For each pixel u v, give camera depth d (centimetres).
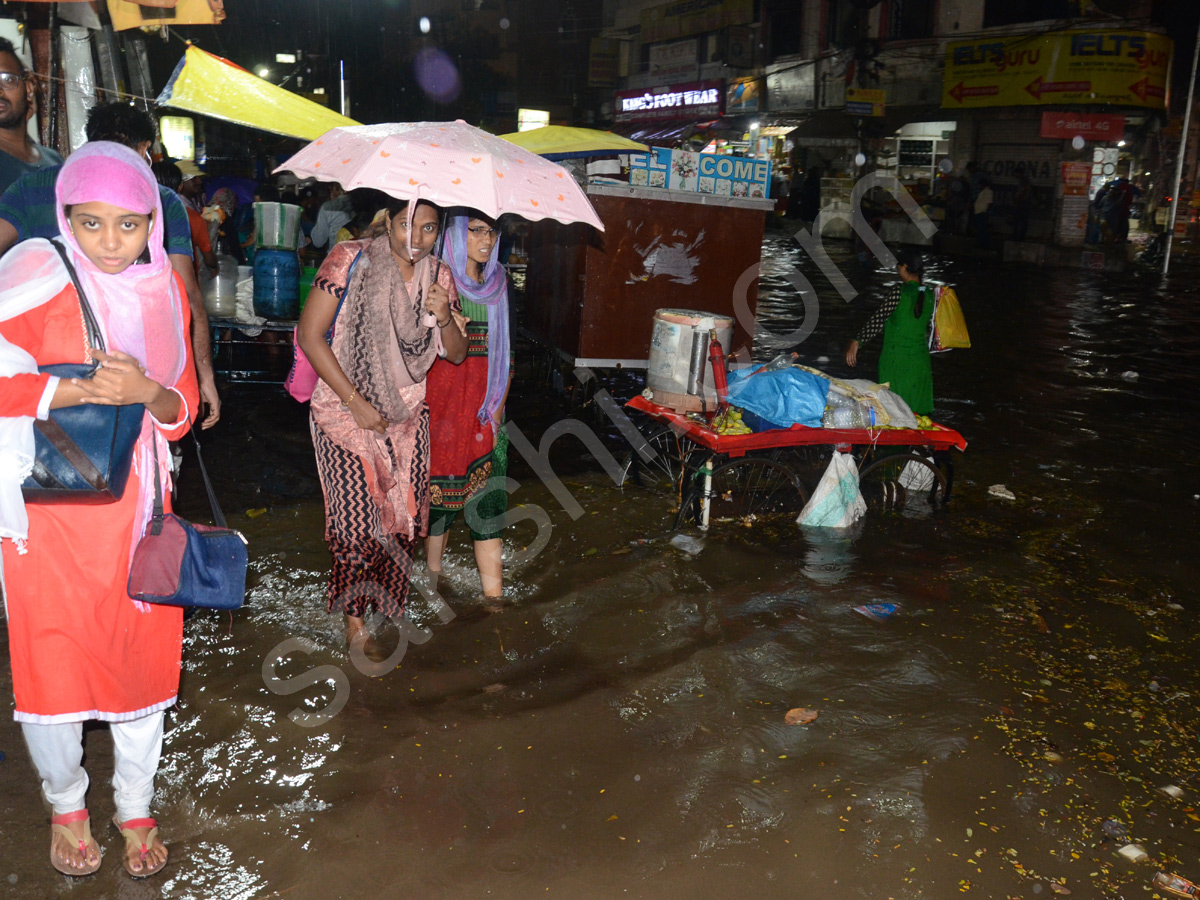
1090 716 356
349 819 279
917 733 337
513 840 274
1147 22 2173
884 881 264
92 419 217
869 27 2748
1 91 337
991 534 539
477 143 352
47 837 268
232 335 823
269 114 736
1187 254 2234
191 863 259
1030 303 1485
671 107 3631
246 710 330
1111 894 264
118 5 682
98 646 234
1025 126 2395
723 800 295
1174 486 646
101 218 215
